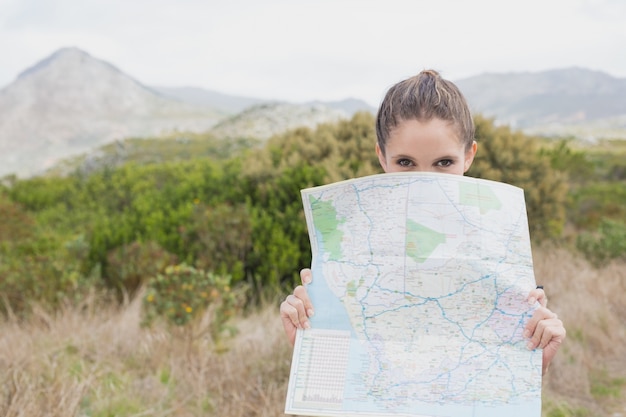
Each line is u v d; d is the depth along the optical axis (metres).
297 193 8.23
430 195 1.74
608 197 16.05
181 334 5.18
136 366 4.93
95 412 4.03
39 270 6.69
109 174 18.05
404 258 1.71
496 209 1.74
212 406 4.31
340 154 9.45
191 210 8.30
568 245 10.02
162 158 52.12
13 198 17.44
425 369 1.63
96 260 7.86
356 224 1.77
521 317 1.65
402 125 1.79
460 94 1.86
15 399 3.85
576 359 5.84
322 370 1.67
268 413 4.09
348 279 1.73
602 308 7.10
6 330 5.52
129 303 6.64
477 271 1.68
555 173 10.47
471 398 1.58
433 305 1.68
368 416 1.60
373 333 1.69
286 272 7.40
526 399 1.58
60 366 4.58
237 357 4.96
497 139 9.89
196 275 5.54
